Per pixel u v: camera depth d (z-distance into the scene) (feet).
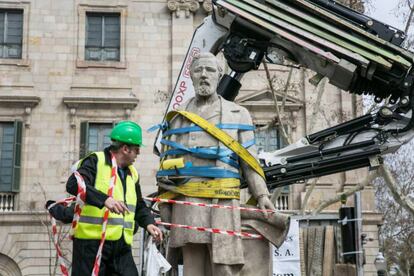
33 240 94.27
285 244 44.55
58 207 18.86
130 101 97.96
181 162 21.43
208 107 22.27
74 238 18.40
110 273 18.52
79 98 97.35
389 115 26.22
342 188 95.96
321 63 25.58
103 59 100.27
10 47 99.35
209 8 101.04
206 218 21.12
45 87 98.27
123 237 18.57
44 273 93.86
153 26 101.35
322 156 26.76
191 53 29.01
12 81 97.91
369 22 25.40
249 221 21.53
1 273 94.17
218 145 21.53
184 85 29.99
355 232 38.40
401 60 24.75
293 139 96.84
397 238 143.95
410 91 25.85
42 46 99.45
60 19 100.42
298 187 95.81
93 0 100.89
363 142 26.50
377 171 63.16
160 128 22.89
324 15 25.00
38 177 95.76
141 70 100.01
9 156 96.32
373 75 25.49
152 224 19.10
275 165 26.94
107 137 97.86
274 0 25.16
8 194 95.25
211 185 21.26
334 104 96.89
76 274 18.22
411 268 163.32
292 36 24.77
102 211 18.34
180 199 21.67
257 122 97.45
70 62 99.45
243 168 22.02
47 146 96.73
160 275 24.23
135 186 19.30
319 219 87.61
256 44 26.32
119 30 100.99
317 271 44.98
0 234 93.97
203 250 21.57
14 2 99.76
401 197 62.54
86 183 18.02
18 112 97.14
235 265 20.86
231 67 26.91
